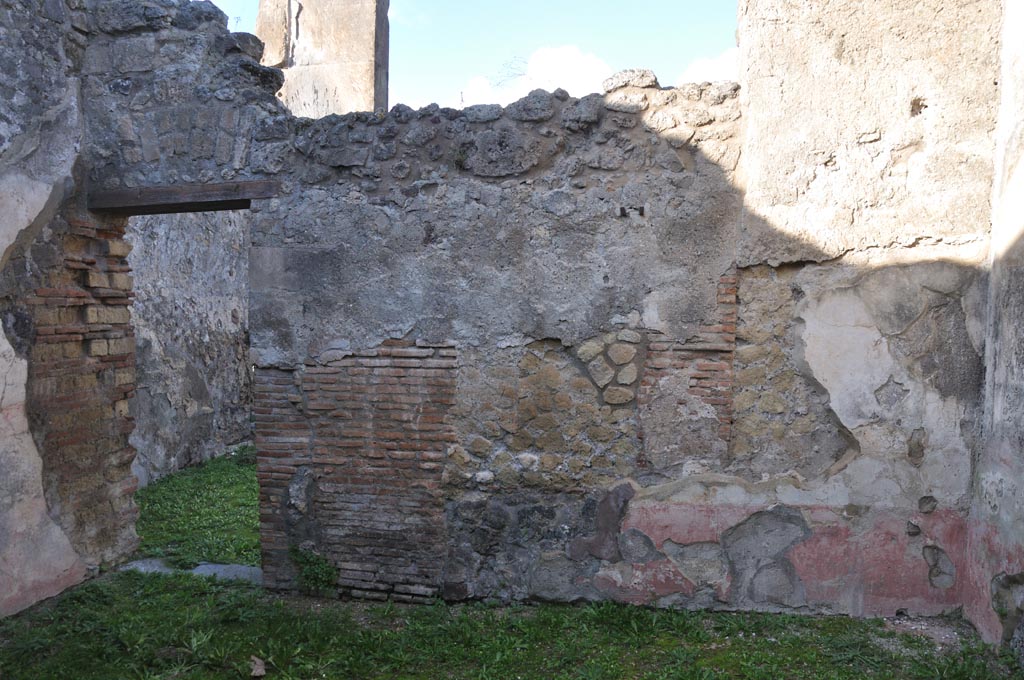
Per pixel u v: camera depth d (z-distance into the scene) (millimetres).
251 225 4426
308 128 4383
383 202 4285
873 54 3818
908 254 3846
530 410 4176
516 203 4152
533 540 4207
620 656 3588
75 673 3445
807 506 3969
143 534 5742
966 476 3834
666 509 4078
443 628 3867
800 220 3908
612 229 4070
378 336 4305
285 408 4430
